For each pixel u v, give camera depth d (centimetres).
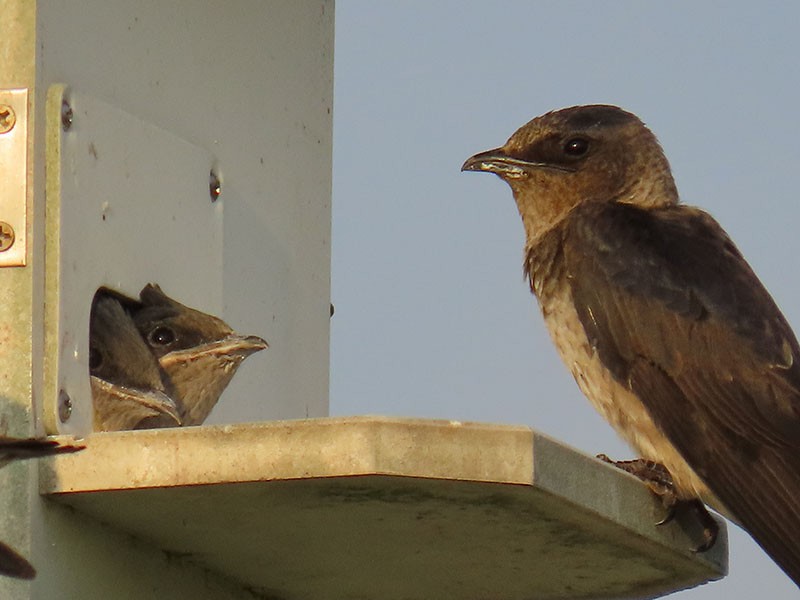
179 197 1165
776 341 1242
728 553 1173
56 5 1059
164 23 1172
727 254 1299
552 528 1020
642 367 1246
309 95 1329
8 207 1010
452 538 1048
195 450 928
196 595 1110
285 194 1288
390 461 898
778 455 1197
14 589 951
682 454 1208
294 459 909
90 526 1007
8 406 988
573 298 1284
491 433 909
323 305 1328
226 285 1215
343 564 1117
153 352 1157
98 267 1063
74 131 1050
